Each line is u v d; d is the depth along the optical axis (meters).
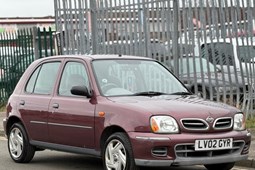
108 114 9.16
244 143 9.15
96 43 17.66
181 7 14.91
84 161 11.37
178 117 8.69
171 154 8.53
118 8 16.73
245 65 14.55
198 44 14.70
